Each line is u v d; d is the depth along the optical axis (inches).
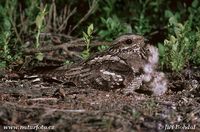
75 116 380.8
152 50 483.8
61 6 667.4
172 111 409.7
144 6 647.8
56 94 430.3
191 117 400.2
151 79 466.0
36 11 621.9
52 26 639.1
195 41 550.6
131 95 448.8
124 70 464.8
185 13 657.6
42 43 584.1
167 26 602.9
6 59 519.8
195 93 466.6
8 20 581.6
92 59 472.7
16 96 423.2
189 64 549.0
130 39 473.1
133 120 381.7
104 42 555.8
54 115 381.4
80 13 666.2
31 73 489.1
